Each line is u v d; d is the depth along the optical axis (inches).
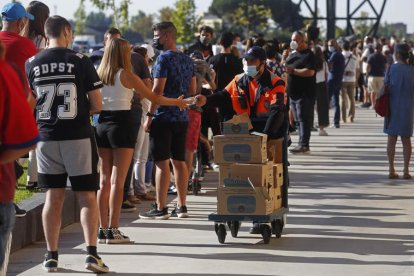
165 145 989.8
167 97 972.6
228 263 798.5
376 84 2691.9
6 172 541.0
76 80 745.6
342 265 791.1
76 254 835.4
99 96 753.0
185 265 790.5
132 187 1112.2
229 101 898.1
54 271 766.5
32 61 752.3
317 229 957.2
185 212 1027.9
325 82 2027.6
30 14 898.1
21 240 862.5
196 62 1180.5
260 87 889.5
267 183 864.9
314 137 2021.4
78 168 747.4
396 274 759.7
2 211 540.4
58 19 759.7
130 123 869.2
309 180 1346.0
